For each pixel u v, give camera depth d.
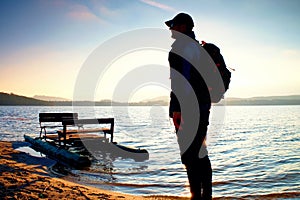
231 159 13.07
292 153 15.30
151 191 6.90
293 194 6.86
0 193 5.28
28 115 76.94
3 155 10.91
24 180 6.42
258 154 14.89
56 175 8.00
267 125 44.16
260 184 7.96
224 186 7.73
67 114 14.69
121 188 7.12
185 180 8.16
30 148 13.72
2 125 38.84
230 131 32.44
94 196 5.36
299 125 43.97
